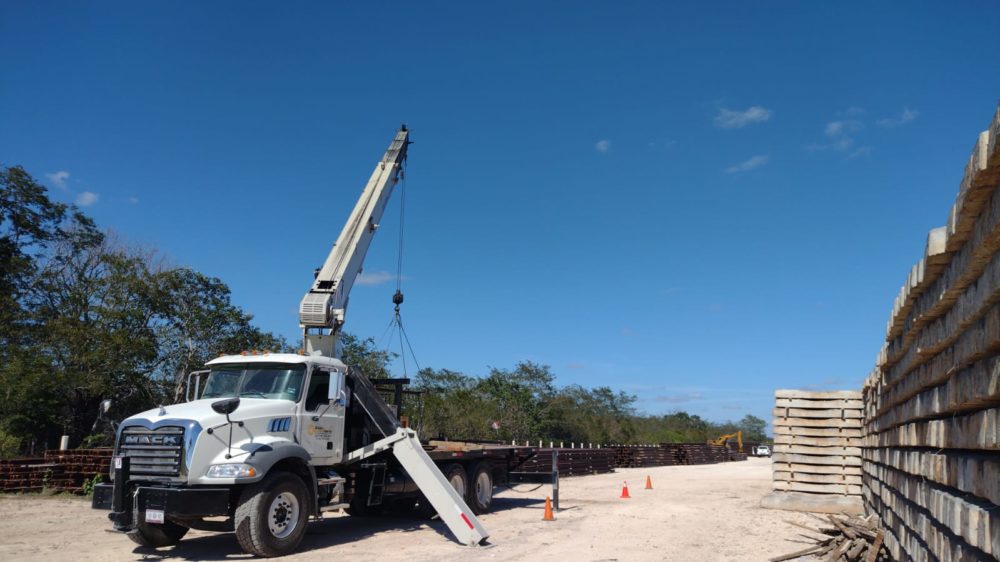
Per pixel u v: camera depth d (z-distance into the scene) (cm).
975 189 359
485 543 1100
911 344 654
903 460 758
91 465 1689
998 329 367
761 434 12319
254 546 952
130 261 2608
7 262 2722
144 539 1008
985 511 396
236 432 991
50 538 1112
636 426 6962
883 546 965
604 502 1788
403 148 1675
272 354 1156
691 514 1513
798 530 1280
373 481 1213
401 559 964
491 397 4153
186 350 2623
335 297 1323
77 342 2427
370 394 1225
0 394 2295
